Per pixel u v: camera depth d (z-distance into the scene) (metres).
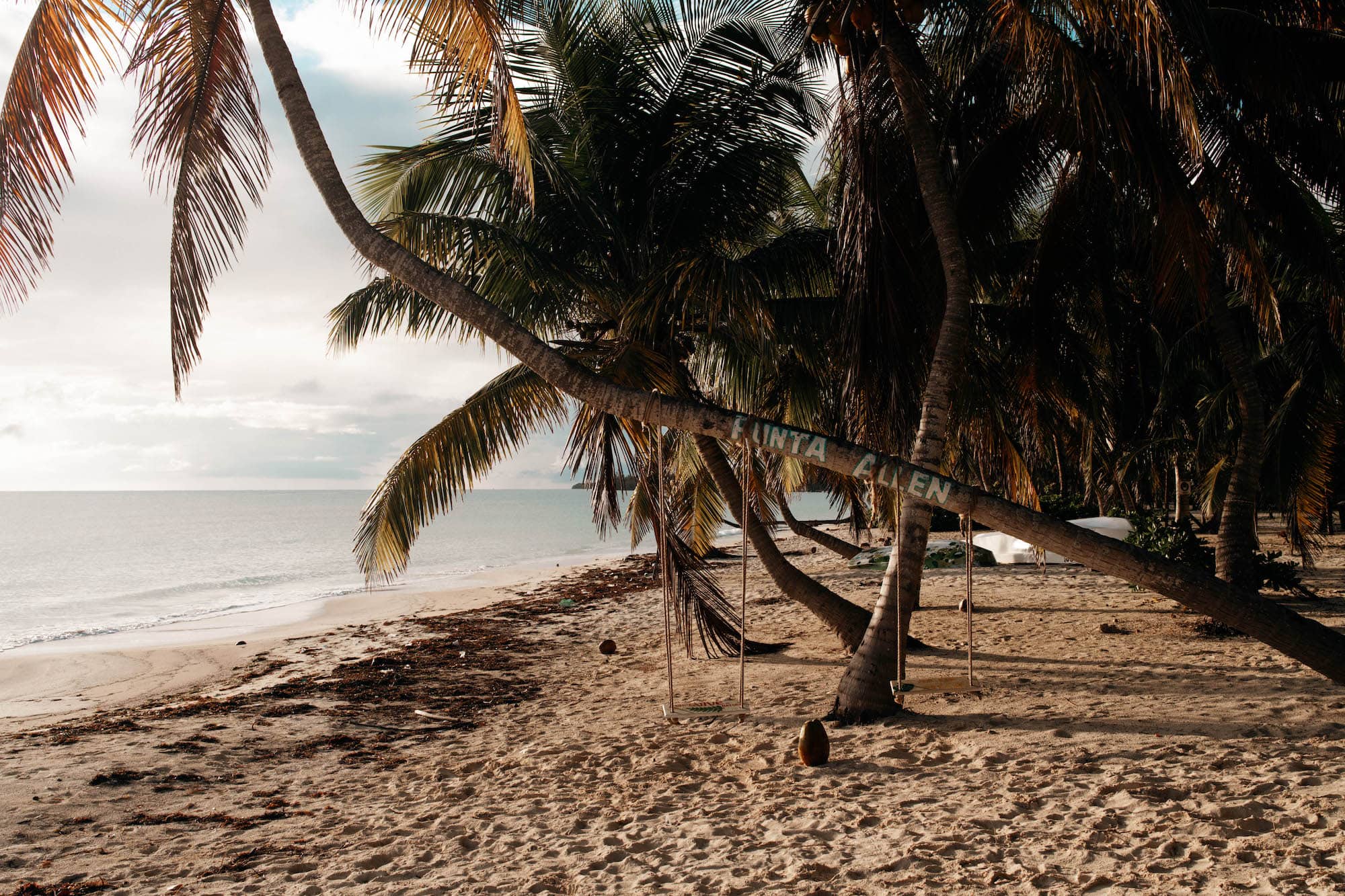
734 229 9.68
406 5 5.52
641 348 7.70
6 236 5.60
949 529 27.25
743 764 6.31
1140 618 11.20
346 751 7.54
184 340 5.97
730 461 10.62
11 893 4.55
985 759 5.78
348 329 9.58
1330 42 8.18
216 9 5.95
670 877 4.36
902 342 7.50
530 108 9.11
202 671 12.28
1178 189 7.11
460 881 4.52
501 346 5.72
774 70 8.70
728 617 11.48
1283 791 4.64
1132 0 5.25
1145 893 3.67
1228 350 9.86
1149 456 22.03
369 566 8.67
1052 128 7.69
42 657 13.71
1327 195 8.72
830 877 4.18
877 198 7.11
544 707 8.94
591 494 8.70
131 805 6.04
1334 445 11.35
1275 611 5.43
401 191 9.17
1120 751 5.66
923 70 7.11
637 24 8.91
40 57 5.52
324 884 4.58
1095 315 12.91
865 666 7.21
